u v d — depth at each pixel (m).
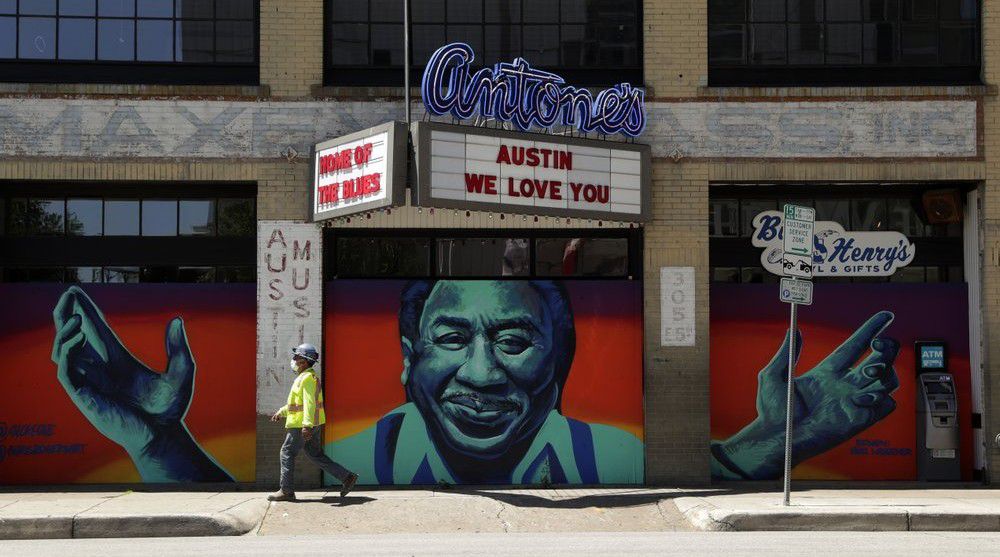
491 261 14.70
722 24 14.92
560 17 14.88
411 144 12.75
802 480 14.97
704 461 14.41
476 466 14.48
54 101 14.19
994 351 14.55
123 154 14.20
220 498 13.14
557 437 14.53
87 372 14.54
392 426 14.45
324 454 13.11
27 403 14.48
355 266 14.63
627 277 14.74
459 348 14.56
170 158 14.23
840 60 14.91
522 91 13.28
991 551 10.24
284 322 14.23
